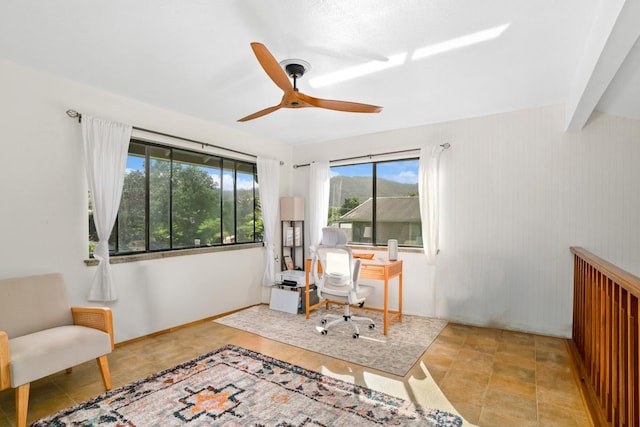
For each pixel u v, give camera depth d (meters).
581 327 2.77
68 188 2.78
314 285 4.36
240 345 3.11
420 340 3.24
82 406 2.09
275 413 2.01
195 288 3.78
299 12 1.82
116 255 3.15
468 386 2.35
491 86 2.87
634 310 1.45
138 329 3.24
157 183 3.50
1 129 2.43
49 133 2.67
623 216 3.04
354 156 4.56
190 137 3.71
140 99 3.21
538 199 3.39
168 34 2.06
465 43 2.15
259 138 4.63
